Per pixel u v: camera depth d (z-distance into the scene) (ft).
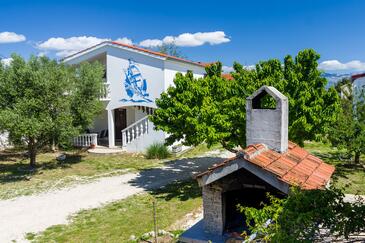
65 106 59.36
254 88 43.93
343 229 15.48
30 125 54.34
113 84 82.74
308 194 17.61
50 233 35.88
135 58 78.84
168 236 32.89
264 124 30.04
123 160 72.43
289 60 47.14
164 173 59.88
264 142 30.12
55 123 57.57
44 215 41.45
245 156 25.57
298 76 45.03
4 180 58.39
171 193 48.01
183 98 46.16
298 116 43.32
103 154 77.82
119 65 81.46
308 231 15.19
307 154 32.55
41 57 62.23
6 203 46.37
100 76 69.82
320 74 46.73
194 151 78.07
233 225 29.66
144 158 73.56
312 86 45.50
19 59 58.29
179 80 48.08
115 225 37.27
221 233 28.50
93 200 46.62
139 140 79.10
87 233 35.42
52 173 62.54
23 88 56.95
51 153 81.61
